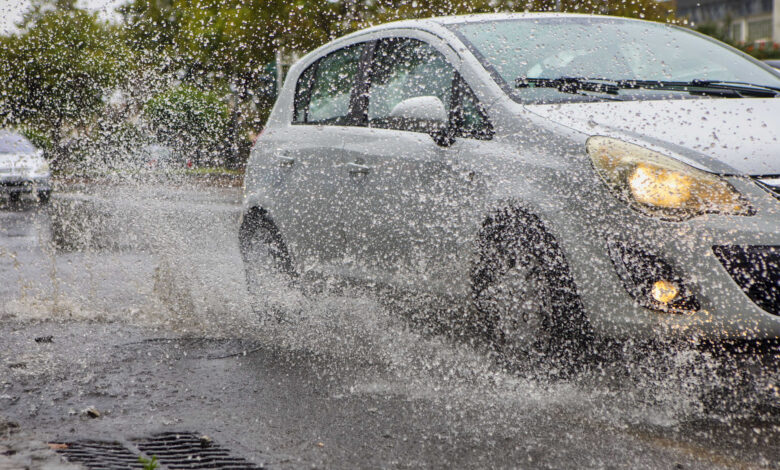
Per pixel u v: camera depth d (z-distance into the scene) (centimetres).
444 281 701
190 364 720
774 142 603
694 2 5584
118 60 1856
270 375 684
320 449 516
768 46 3419
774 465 480
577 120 644
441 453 505
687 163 579
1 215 2295
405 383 651
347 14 3030
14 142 2711
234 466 491
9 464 469
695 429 537
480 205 666
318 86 923
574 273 592
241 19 2841
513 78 714
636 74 744
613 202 579
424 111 696
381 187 760
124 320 893
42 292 1066
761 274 542
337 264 814
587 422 554
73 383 665
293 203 872
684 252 552
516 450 508
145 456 508
